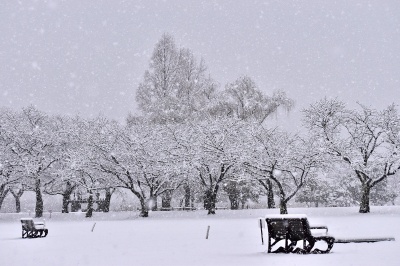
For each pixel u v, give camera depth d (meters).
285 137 39.59
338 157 37.06
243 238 14.84
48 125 48.19
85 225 27.55
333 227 18.78
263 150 36.66
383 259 7.73
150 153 39.00
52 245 13.94
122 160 39.41
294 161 35.84
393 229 17.14
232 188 43.53
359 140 37.81
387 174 35.41
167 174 37.50
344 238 10.23
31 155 42.78
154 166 38.34
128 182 40.94
